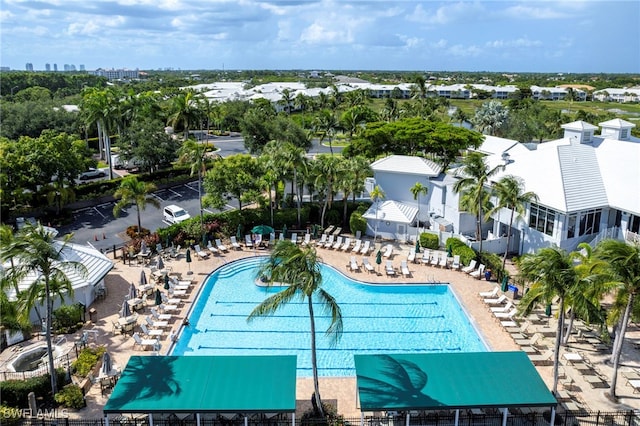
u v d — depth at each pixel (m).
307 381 25.86
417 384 21.41
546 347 28.64
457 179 48.69
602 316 23.77
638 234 38.03
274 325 32.31
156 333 29.52
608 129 50.94
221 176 45.94
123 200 44.72
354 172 47.81
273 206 51.69
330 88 151.12
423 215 50.91
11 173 48.47
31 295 23.97
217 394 20.89
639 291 22.84
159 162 67.81
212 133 112.25
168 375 22.11
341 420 22.05
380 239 47.09
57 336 29.81
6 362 27.16
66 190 51.19
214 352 29.03
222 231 46.31
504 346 28.78
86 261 34.62
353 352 29.12
